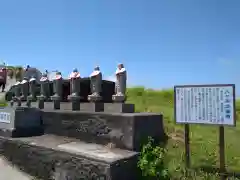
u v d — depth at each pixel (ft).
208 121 21.39
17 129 33.71
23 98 46.19
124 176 21.08
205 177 20.86
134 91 54.29
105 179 20.08
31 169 28.35
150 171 21.34
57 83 37.11
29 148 28.99
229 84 20.48
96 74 30.81
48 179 25.96
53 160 25.61
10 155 32.19
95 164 21.15
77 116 30.83
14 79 93.91
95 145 27.02
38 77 55.67
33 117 35.73
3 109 36.40
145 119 25.96
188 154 22.63
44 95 40.60
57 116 33.86
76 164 22.99
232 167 21.90
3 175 27.91
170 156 24.11
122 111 27.84
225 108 20.58
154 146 25.18
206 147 25.77
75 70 34.27
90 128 28.86
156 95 50.42
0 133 35.78
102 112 28.71
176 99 23.24
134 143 24.11
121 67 29.07
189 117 22.40
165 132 30.78
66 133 32.24
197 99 22.04
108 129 26.66
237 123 33.76
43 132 35.96
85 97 36.94
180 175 21.47
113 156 21.75
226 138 28.30
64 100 39.45
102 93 36.14
